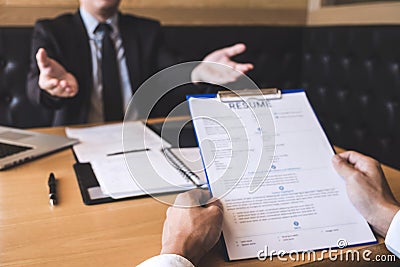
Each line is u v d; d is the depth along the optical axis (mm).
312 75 2295
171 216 577
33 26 1941
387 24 1888
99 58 1745
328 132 2203
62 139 1064
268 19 2377
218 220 560
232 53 1284
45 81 1186
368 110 1957
